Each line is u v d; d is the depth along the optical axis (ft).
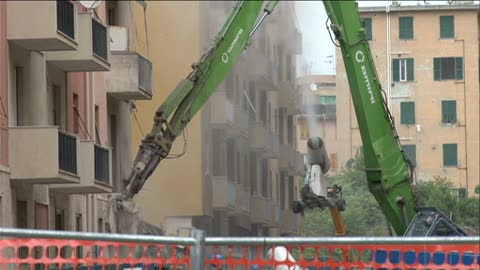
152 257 51.98
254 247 49.47
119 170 188.55
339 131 400.06
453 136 439.22
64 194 158.30
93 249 61.11
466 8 437.99
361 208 319.47
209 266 51.16
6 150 133.08
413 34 439.22
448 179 437.58
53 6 134.92
